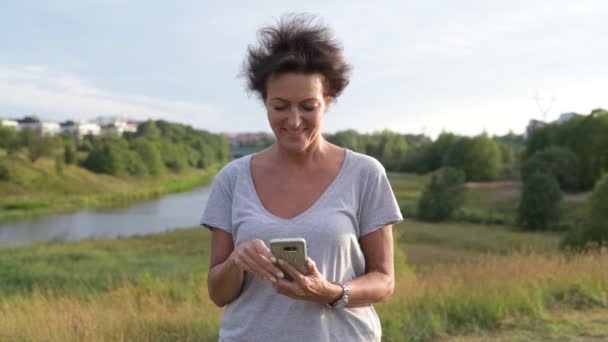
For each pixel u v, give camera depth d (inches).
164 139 4562.0
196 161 4404.5
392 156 4370.1
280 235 62.9
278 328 63.6
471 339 216.4
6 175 2442.2
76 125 6437.0
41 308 266.2
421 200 1759.4
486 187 2719.0
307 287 56.8
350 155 69.1
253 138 7819.9
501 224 1632.6
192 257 883.4
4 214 1873.8
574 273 294.5
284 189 66.7
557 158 2138.3
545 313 241.1
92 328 208.7
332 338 63.4
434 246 1140.5
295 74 60.8
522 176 2219.5
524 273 295.9
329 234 62.7
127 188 2842.0
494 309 237.6
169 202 2367.1
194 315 246.4
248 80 66.4
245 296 66.3
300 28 62.9
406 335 217.9
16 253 829.2
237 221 66.6
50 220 1738.4
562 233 1439.5
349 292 60.5
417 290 272.2
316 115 62.4
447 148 3710.6
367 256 68.6
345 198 65.9
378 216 67.3
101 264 717.9
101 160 3041.3
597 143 2197.3
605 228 865.5
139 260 780.6
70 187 2583.7
